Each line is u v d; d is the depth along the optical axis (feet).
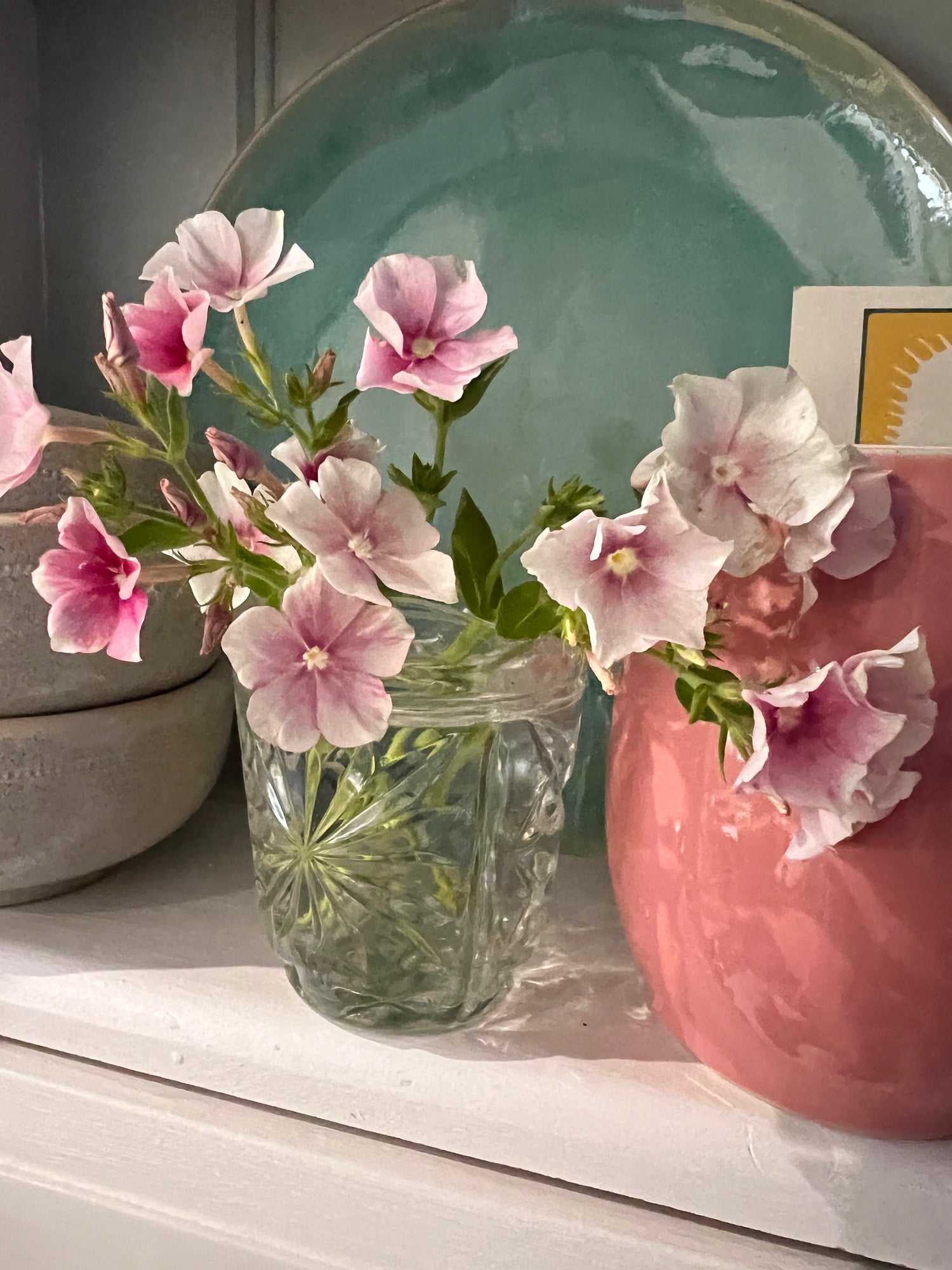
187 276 0.95
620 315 1.56
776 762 0.80
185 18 1.78
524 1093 1.09
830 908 0.89
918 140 1.40
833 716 0.80
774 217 1.49
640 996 1.28
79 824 1.35
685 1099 1.07
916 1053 0.90
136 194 1.87
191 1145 1.22
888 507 0.89
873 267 1.45
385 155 1.62
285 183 1.66
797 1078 0.96
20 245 1.88
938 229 1.41
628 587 0.79
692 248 1.52
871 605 0.89
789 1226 1.02
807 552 0.83
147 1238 1.25
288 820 1.17
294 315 1.70
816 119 1.45
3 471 0.92
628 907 1.08
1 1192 1.32
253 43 1.76
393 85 1.59
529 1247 1.09
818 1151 1.00
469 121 1.58
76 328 1.95
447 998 1.16
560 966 1.35
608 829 1.13
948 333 1.35
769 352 1.51
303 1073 1.18
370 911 1.14
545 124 1.55
